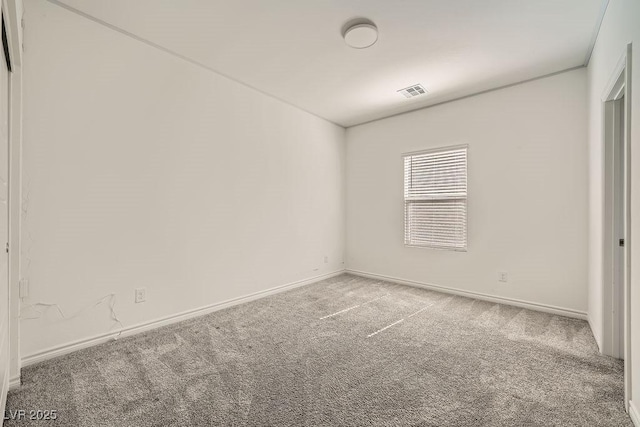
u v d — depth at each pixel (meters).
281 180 3.82
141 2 2.06
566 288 2.96
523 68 2.94
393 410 1.58
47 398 1.66
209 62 2.88
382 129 4.45
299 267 4.09
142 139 2.54
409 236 4.15
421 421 1.50
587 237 2.83
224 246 3.17
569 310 2.94
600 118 2.27
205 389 1.76
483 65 2.89
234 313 3.02
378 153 4.49
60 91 2.11
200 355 2.15
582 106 2.86
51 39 2.07
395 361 2.09
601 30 2.22
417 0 2.04
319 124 4.41
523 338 2.45
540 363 2.05
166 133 2.69
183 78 2.81
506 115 3.31
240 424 1.48
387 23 2.28
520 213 3.23
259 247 3.54
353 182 4.81
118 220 2.40
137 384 1.80
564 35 2.40
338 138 4.78
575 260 2.91
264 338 2.45
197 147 2.93
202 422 1.49
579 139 2.88
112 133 2.36
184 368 1.98
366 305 3.29
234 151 3.26
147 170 2.57
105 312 2.34
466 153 3.62
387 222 4.39
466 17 2.21
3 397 1.45
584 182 2.86
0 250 1.44
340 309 3.16
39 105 2.02
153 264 2.62
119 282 2.41
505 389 1.76
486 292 3.47
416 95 3.61
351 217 4.84
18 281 1.77
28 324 1.99
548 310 3.05
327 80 3.25
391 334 2.53
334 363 2.06
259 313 3.03
